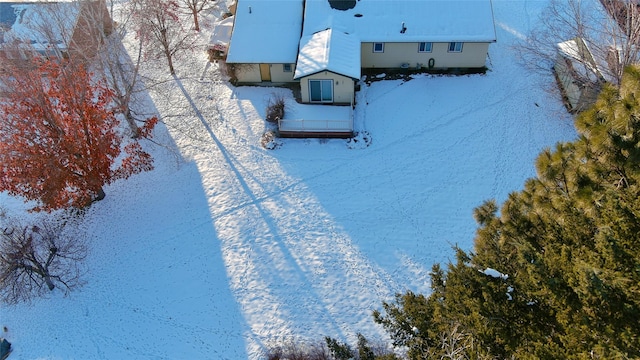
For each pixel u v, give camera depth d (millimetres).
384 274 24391
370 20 34344
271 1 35875
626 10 27953
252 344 22562
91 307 24781
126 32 40188
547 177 12961
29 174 25297
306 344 22203
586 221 11586
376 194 27703
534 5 39906
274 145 30391
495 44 36656
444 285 15617
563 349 10664
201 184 29141
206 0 42531
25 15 36125
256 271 25016
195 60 37594
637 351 9523
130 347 23141
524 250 11539
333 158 29719
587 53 28984
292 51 33719
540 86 32812
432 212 26656
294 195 28031
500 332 12023
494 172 28266
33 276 26047
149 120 29641
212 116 32906
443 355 12484
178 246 26547
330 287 24109
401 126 31125
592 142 11789
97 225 28203
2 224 28797
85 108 26219
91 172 27250
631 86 11391
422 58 34531
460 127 30797
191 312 23969
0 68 25750
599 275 9906
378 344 21734
